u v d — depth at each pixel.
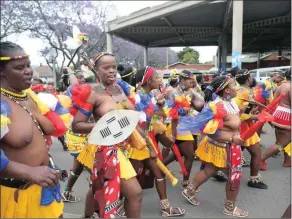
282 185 4.75
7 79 1.90
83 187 4.80
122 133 2.53
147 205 4.09
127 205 2.67
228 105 3.56
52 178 1.84
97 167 2.60
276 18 22.53
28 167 1.80
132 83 4.10
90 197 3.19
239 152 3.58
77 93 2.60
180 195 4.45
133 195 2.62
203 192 4.54
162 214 3.76
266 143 7.51
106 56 2.73
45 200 1.98
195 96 4.51
